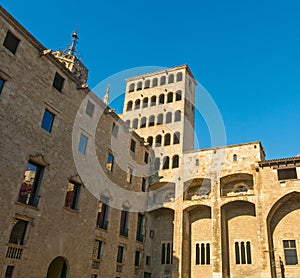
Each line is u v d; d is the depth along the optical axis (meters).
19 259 23.97
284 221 37.88
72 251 29.20
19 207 24.75
